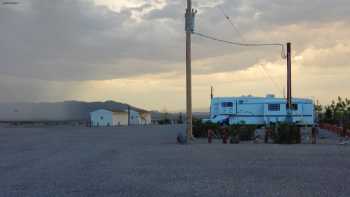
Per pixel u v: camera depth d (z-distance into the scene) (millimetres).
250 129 35438
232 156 20641
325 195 10734
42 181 13289
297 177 13742
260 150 24078
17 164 18016
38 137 40656
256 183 12641
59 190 11688
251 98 52344
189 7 33125
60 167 16844
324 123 60344
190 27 32969
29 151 24562
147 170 15742
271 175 14227
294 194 10883
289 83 41656
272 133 32469
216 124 41000
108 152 23469
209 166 16781
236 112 52312
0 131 57781
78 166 17125
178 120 121938
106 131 55750
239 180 13219
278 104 51750
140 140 34906
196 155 21234
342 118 51688
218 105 52906
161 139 36375
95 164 17781
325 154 21422
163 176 14180
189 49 33125
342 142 30328
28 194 11148
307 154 21453
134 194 11086
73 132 52969
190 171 15359
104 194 11109
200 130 40125
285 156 20469
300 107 51281
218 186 12164
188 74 32938
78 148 26578
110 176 14273
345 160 18594
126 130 59125
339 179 13258
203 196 10758
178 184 12547
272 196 10648
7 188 12055
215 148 25750
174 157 20344
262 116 51938
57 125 102562
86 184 12656
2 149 26156
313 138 31531
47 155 22000
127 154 22141
